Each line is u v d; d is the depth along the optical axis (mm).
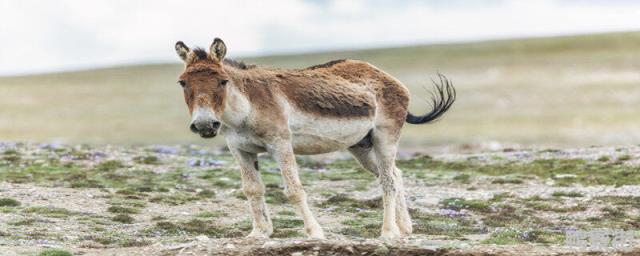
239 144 51500
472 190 85188
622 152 101500
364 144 58656
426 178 92500
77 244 54719
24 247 49938
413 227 65312
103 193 78062
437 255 47906
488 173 96562
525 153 107125
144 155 104438
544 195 79938
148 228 63281
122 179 87688
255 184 52562
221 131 51656
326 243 48250
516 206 75875
